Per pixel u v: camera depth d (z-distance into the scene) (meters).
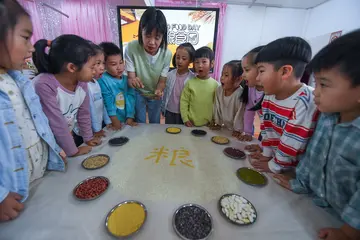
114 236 0.50
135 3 3.70
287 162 0.81
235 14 4.37
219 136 1.22
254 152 1.02
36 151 0.75
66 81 0.94
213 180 0.77
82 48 0.87
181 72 1.78
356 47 0.46
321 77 0.53
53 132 0.87
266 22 4.44
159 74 1.63
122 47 3.72
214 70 4.60
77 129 1.35
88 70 0.92
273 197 0.68
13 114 0.62
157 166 0.86
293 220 0.58
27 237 0.50
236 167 0.87
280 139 0.82
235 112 1.35
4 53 0.57
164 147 1.05
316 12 4.11
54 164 0.81
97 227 0.54
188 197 0.67
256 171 0.83
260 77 0.80
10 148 0.60
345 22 3.35
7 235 0.51
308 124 0.73
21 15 0.57
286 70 0.73
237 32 4.50
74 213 0.58
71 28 3.42
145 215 0.57
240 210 0.60
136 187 0.71
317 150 0.67
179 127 1.39
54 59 0.86
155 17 1.27
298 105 0.75
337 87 0.50
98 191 0.67
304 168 0.71
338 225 0.56
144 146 1.06
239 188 0.73
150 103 1.78
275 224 0.57
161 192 0.69
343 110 0.55
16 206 0.58
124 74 1.58
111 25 3.85
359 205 0.49
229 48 4.61
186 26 4.02
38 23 2.62
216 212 0.60
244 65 1.03
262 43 4.57
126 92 1.53
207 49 1.45
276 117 0.87
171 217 0.58
